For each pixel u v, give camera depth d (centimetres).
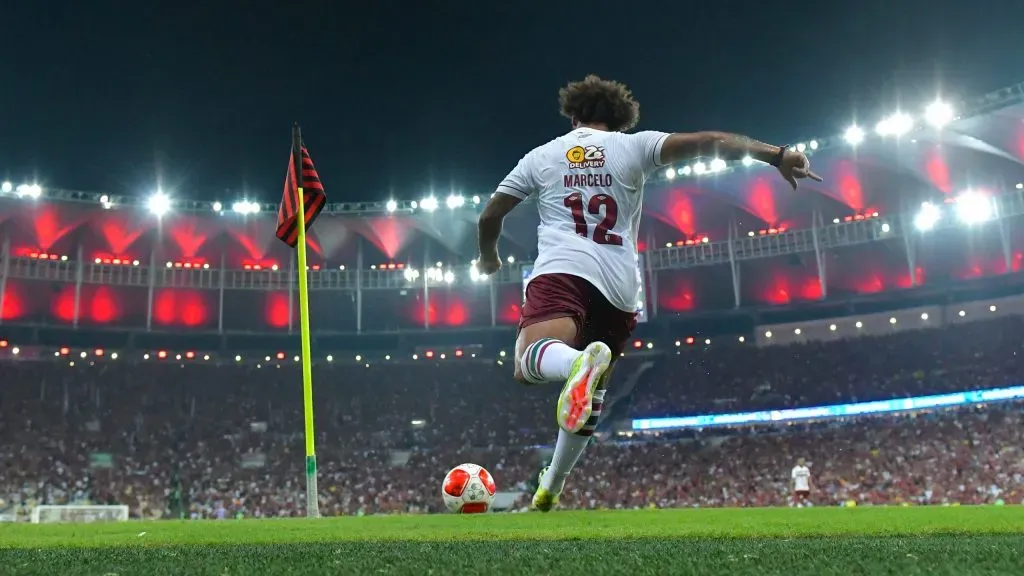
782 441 4762
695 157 437
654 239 5412
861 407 4700
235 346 5831
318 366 5891
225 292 5591
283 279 5531
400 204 5219
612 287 427
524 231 5369
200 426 5169
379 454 5116
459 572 240
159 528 645
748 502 4300
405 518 781
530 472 4900
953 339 4978
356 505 4569
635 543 368
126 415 5106
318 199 1098
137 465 4731
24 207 4738
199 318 5603
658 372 5566
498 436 5269
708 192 5016
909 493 4028
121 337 5547
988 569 229
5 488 4294
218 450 4975
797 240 5012
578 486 4703
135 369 5478
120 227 5088
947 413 4588
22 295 5219
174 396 5362
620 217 439
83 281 5147
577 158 446
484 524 575
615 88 486
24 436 4731
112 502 4341
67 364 5309
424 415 5484
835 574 227
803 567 244
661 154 436
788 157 403
